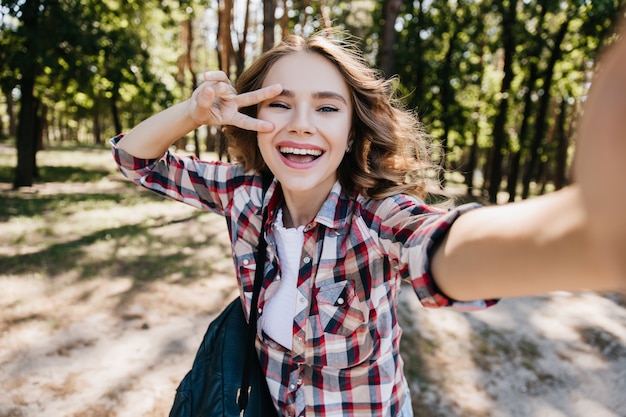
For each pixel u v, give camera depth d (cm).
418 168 149
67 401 301
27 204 996
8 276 516
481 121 2167
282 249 132
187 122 144
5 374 324
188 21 1708
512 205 61
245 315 139
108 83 1304
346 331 123
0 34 1155
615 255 38
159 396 312
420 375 359
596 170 38
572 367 389
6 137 3600
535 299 553
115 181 1582
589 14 1320
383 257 119
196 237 770
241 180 149
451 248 67
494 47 1736
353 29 1588
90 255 617
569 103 2316
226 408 121
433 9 1688
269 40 984
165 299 476
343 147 127
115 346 373
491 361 390
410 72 1662
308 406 128
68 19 1109
